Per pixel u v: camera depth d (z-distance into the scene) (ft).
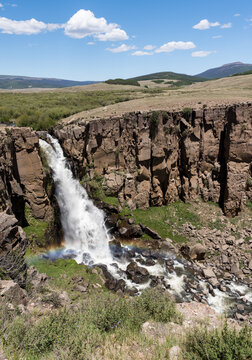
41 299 41.47
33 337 24.98
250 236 92.32
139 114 99.50
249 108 96.43
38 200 81.61
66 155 97.71
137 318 33.32
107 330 30.76
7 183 73.82
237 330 35.96
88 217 98.53
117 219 98.07
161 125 100.73
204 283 76.02
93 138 98.73
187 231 96.22
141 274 77.25
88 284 64.64
